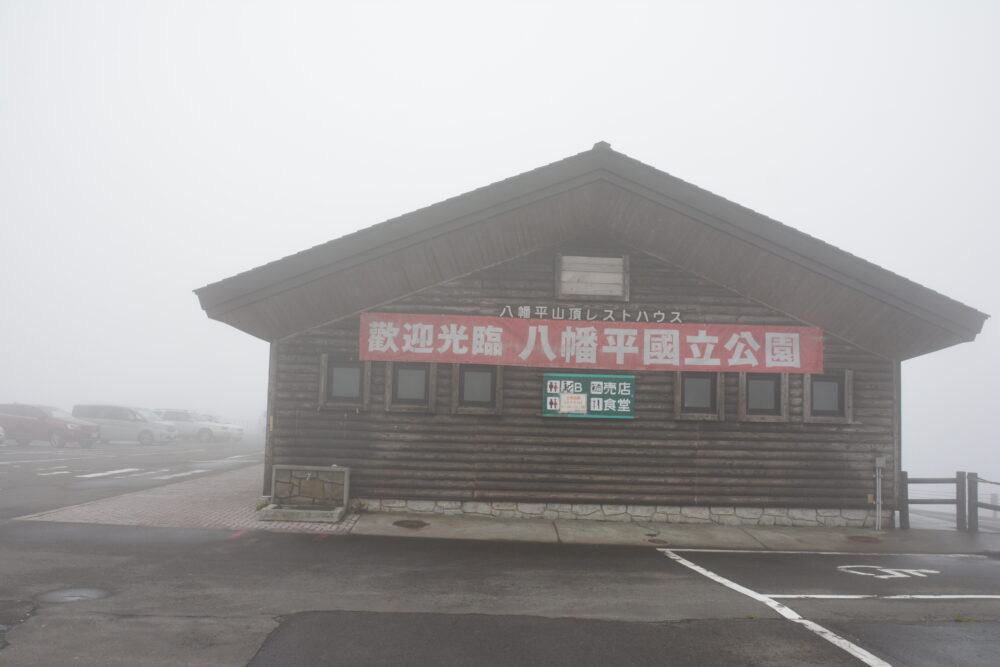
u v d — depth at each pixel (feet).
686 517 40.57
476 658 18.12
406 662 17.69
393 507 40.04
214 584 24.26
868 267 37.27
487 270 41.50
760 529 39.60
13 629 19.07
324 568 27.17
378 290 40.14
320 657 17.80
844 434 41.42
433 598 23.49
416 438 40.40
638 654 18.79
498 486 40.34
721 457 41.04
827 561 32.27
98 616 20.38
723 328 41.42
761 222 37.27
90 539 30.83
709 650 19.22
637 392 41.19
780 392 41.60
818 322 41.57
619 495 40.60
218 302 37.40
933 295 37.29
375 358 40.65
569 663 18.02
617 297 41.42
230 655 17.72
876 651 19.45
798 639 20.29
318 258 37.40
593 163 37.11
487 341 40.91
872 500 41.16
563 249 41.65
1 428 89.40
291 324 40.37
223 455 84.12
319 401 40.37
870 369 41.83
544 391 40.81
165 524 34.73
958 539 38.68
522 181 37.14
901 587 27.09
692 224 38.19
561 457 40.65
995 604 24.73
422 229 37.40
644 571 28.76
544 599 23.81
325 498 38.73
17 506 39.09
